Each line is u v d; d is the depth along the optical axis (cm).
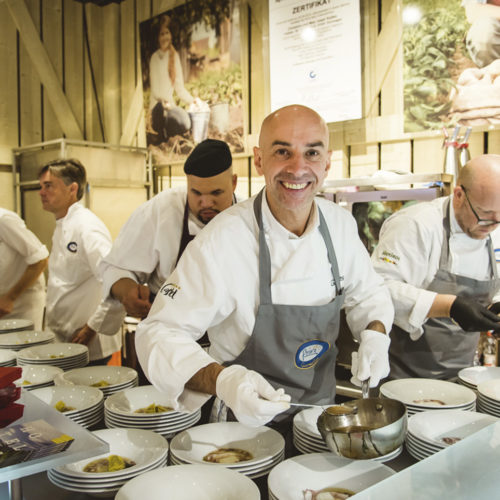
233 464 112
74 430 105
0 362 200
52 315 309
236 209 148
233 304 141
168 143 456
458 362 203
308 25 349
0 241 333
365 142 341
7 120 472
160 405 154
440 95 305
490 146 295
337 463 111
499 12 278
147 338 128
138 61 484
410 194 260
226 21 404
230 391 107
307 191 134
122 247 209
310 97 354
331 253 150
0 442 99
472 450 93
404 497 79
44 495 108
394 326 204
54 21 492
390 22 321
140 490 100
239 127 405
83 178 312
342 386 230
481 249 203
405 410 114
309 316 138
